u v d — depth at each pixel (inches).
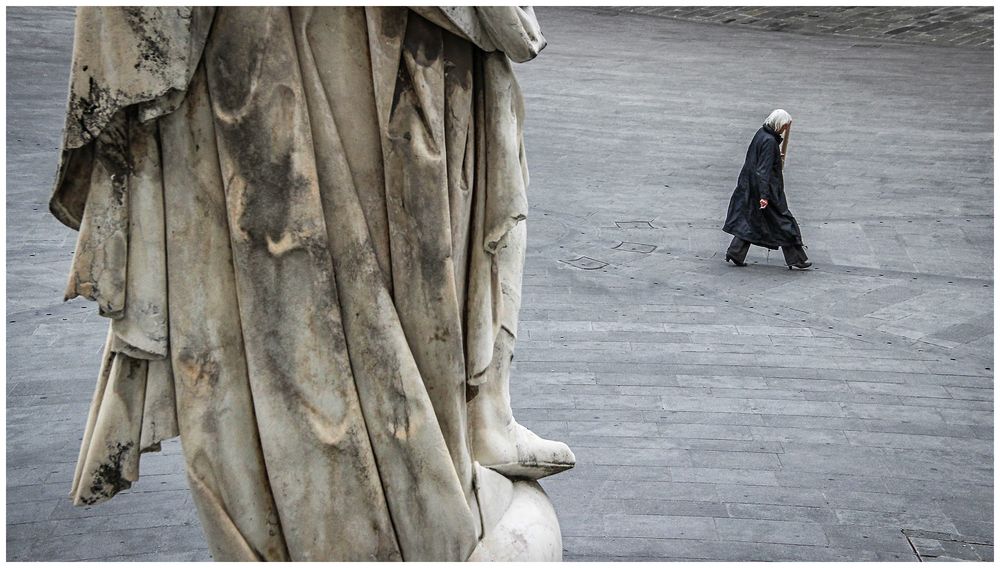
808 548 319.0
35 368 431.5
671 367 451.2
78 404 402.0
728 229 590.6
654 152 836.0
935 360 465.7
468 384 134.6
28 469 353.7
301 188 117.0
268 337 120.0
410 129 119.3
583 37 1266.0
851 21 1326.3
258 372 120.6
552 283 555.8
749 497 347.6
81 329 474.3
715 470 365.1
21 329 470.9
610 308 521.0
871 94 1011.3
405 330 125.2
